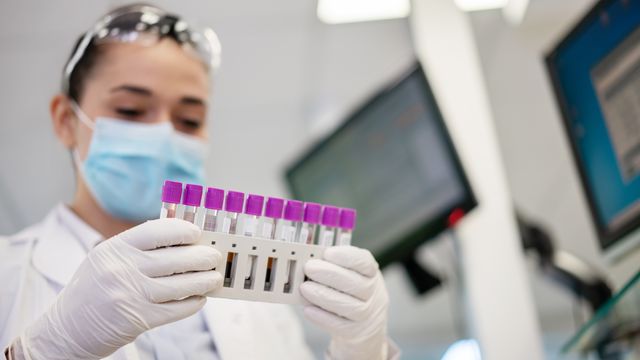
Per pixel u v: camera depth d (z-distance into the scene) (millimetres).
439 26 2346
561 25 2561
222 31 3361
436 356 5539
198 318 1452
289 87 3852
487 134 2217
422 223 1903
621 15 1399
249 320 1519
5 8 3094
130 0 3045
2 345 1191
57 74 3473
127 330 1010
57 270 1344
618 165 1388
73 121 1553
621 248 1367
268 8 3213
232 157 4402
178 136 1525
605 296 1767
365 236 2119
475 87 2277
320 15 3268
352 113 2238
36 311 1279
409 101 1994
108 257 1024
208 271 1015
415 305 4949
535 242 2072
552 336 4250
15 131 3777
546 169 2441
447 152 1850
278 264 1045
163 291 993
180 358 1304
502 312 1976
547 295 3992
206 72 1628
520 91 2637
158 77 1497
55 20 3162
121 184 1469
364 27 3404
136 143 1470
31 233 1469
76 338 1021
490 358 1929
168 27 1561
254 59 3605
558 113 1692
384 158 2090
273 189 4660
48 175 4051
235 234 1035
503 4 2824
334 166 2307
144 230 1024
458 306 2477
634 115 1326
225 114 4035
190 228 1011
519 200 2516
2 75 3475
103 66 1492
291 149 4355
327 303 1071
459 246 2105
